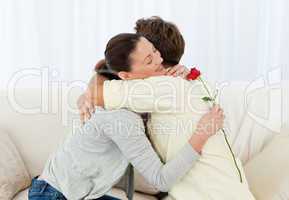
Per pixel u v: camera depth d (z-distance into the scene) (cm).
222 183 133
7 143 190
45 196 141
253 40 247
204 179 133
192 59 246
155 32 148
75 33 243
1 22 238
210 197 132
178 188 135
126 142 132
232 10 244
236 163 140
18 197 181
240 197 131
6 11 238
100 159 138
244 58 248
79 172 138
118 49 137
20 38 240
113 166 139
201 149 132
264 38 249
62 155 144
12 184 179
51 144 197
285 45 247
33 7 238
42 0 238
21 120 199
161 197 183
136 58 137
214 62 246
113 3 241
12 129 199
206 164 135
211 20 244
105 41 243
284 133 182
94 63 244
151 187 187
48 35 241
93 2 240
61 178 140
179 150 134
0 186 173
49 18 239
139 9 241
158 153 140
